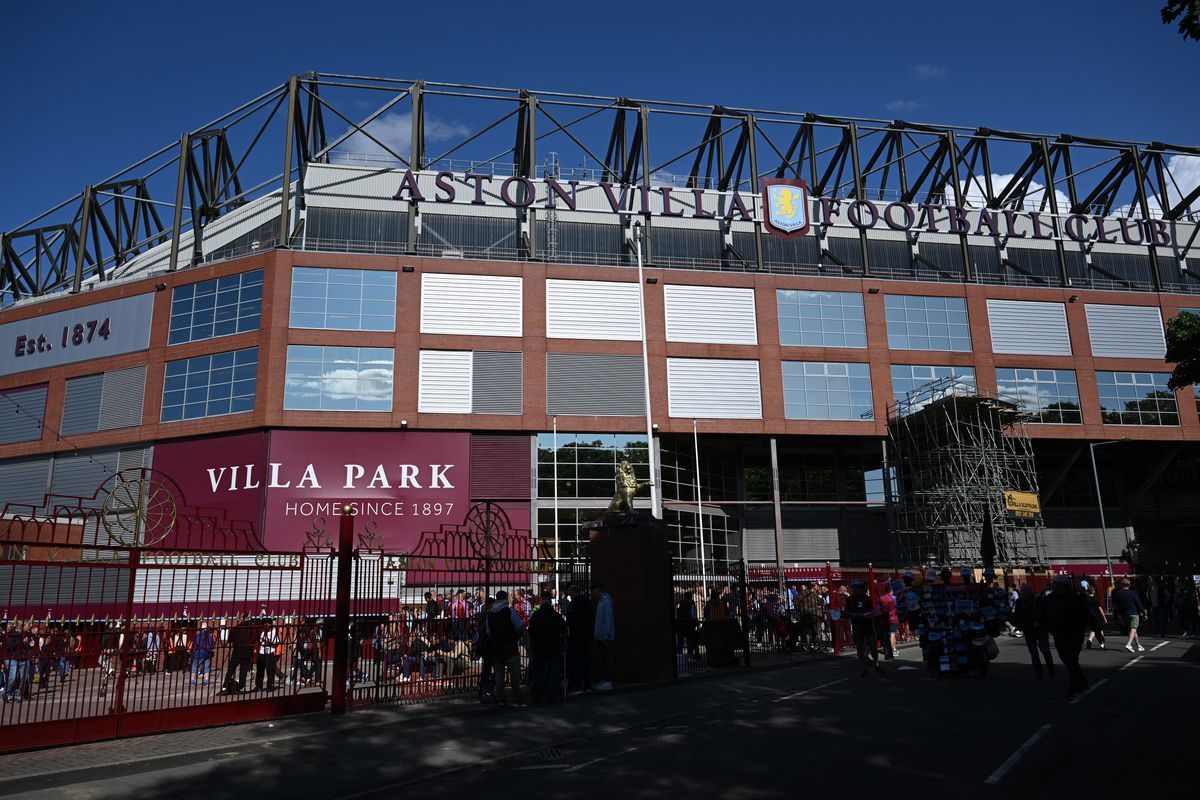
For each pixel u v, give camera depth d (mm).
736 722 11305
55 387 49406
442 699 14602
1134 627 21906
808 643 23500
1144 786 7090
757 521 51438
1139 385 51688
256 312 45219
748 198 53000
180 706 11625
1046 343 51469
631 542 17125
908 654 22594
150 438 45406
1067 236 54188
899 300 50781
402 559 14523
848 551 51000
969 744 9102
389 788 8242
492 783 8242
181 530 42094
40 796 8078
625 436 46188
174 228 49594
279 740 10836
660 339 47406
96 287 54188
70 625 10789
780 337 48750
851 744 9344
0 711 9969
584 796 7508
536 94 50906
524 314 46500
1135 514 54656
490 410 44906
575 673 15578
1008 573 39031
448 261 46594
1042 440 50500
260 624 12758
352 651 13570
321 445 43094
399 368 44625
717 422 46812
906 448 48750
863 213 52531
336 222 48469
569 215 50688
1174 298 53469
